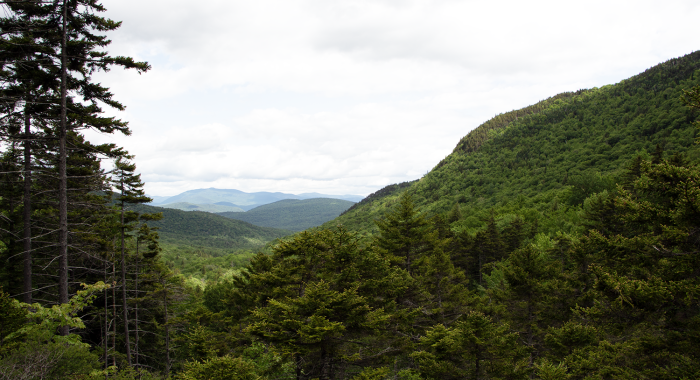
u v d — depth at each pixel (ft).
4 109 48.67
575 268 76.07
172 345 104.68
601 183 220.02
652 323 36.73
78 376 35.91
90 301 43.01
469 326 52.90
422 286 79.87
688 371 31.50
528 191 442.91
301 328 45.68
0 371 29.35
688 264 33.30
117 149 66.39
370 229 387.34
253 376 42.73
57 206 67.31
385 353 55.01
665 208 36.04
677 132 391.24
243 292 99.35
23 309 35.94
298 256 64.75
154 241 90.27
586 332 56.54
